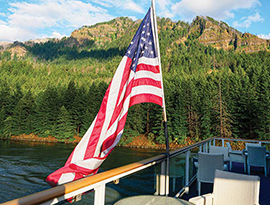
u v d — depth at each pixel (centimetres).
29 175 1745
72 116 4941
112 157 2831
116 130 255
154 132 4116
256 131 3625
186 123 4262
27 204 94
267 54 12106
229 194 237
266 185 482
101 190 154
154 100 292
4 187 1440
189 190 452
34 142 4309
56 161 2319
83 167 218
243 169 657
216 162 424
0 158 2436
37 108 5000
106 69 15950
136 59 284
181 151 366
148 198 184
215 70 13162
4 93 5512
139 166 210
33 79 10806
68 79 12038
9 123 4884
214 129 4031
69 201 127
